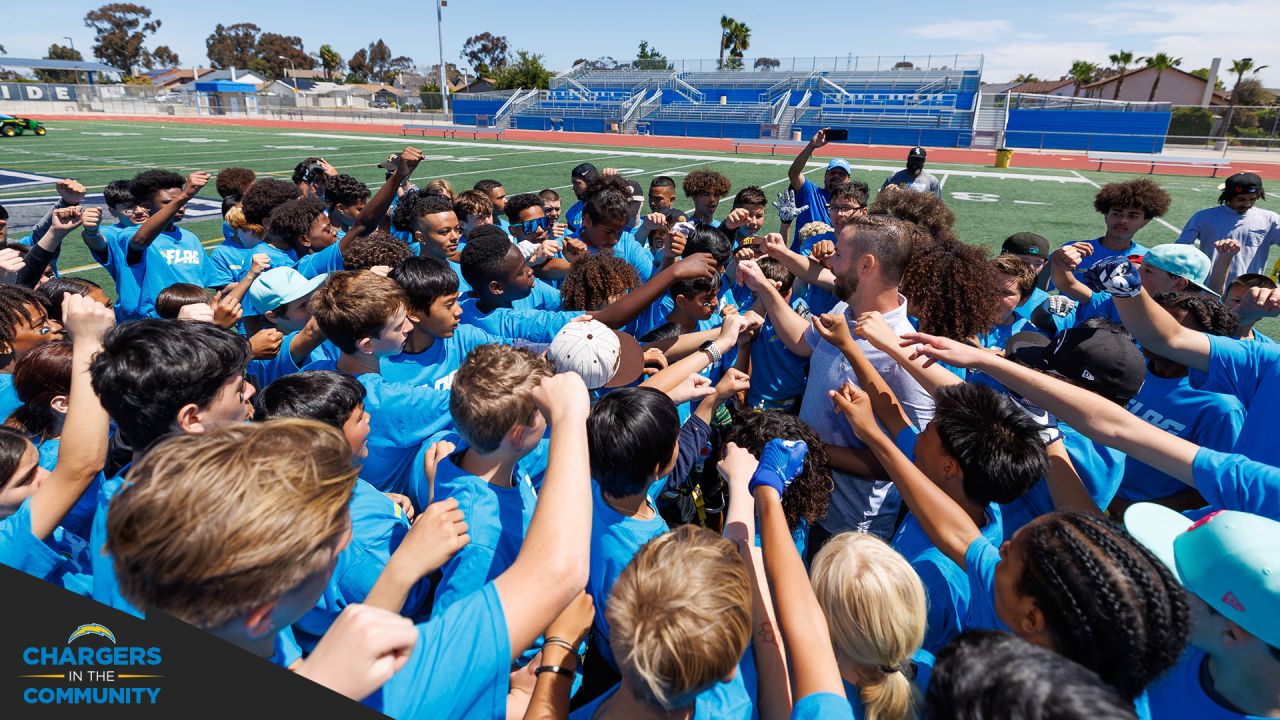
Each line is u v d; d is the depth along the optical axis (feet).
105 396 4.74
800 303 10.70
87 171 60.13
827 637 4.28
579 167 20.49
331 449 3.04
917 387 7.65
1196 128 114.42
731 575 3.57
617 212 12.76
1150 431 5.37
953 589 5.31
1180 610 3.42
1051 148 112.47
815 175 66.28
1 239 14.34
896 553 4.58
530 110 157.79
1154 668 3.39
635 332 11.53
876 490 7.87
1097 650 3.40
